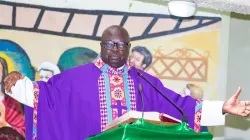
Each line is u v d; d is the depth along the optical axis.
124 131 3.34
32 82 4.71
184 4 5.93
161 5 6.89
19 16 6.46
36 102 4.67
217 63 7.01
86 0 6.67
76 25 6.62
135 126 3.36
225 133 7.29
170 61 6.89
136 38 6.80
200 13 7.01
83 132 4.70
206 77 6.97
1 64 6.33
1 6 6.42
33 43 6.47
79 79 4.86
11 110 6.29
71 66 6.55
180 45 6.93
